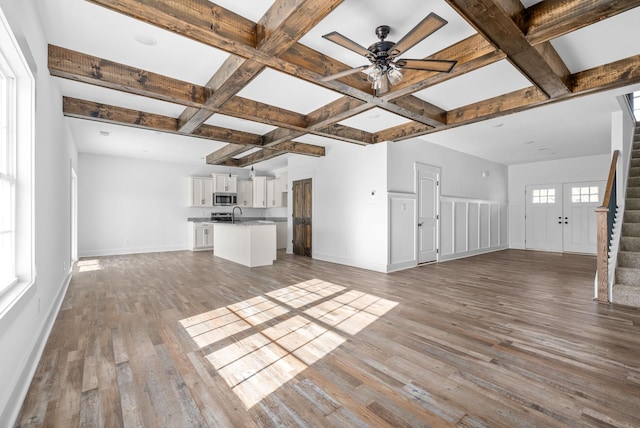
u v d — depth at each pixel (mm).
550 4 2080
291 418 1587
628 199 4344
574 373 2016
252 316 3117
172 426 1521
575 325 2852
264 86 3570
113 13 2273
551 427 1514
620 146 4254
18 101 2070
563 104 4035
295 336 2623
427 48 2754
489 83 3455
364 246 5832
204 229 8523
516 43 2299
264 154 7109
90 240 7285
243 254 6145
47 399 1719
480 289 4211
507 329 2766
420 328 2795
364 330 2754
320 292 4047
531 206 8539
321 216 6863
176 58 2949
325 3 1900
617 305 3459
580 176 7684
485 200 7980
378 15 2281
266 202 9602
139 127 4551
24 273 2090
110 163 7555
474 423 1547
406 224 5828
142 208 7996
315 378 1967
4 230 1979
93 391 1803
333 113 4051
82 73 2834
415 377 1977
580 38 2592
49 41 2629
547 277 4980
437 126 4488
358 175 5965
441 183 6609
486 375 1997
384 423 1550
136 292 4020
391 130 5312
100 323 2902
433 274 5219
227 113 3875
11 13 1535
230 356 2260
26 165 2100
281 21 2078
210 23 2135
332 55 2861
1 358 1497
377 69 2525
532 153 7250
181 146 6531
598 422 1551
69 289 4148
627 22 2359
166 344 2453
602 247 3582
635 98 5809
